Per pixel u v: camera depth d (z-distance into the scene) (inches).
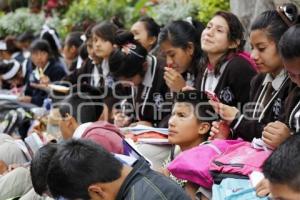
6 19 501.7
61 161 146.9
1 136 256.1
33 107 321.7
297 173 112.6
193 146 203.9
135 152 191.5
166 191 148.3
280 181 113.7
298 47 166.4
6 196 207.3
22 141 247.3
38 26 490.3
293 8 192.9
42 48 366.6
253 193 165.0
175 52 235.5
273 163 115.3
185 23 236.8
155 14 359.6
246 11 288.5
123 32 254.8
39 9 516.4
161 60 250.4
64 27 458.6
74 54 369.4
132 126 245.6
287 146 115.9
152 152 213.2
